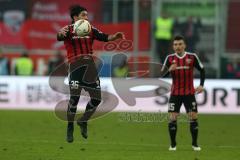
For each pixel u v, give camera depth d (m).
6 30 92.19
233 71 90.12
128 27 89.38
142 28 89.31
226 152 47.94
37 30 91.94
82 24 42.31
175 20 92.19
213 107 77.50
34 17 92.38
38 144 51.94
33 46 91.88
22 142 53.25
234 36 93.38
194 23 92.12
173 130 48.19
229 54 92.25
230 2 93.44
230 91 77.50
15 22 92.19
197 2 92.75
